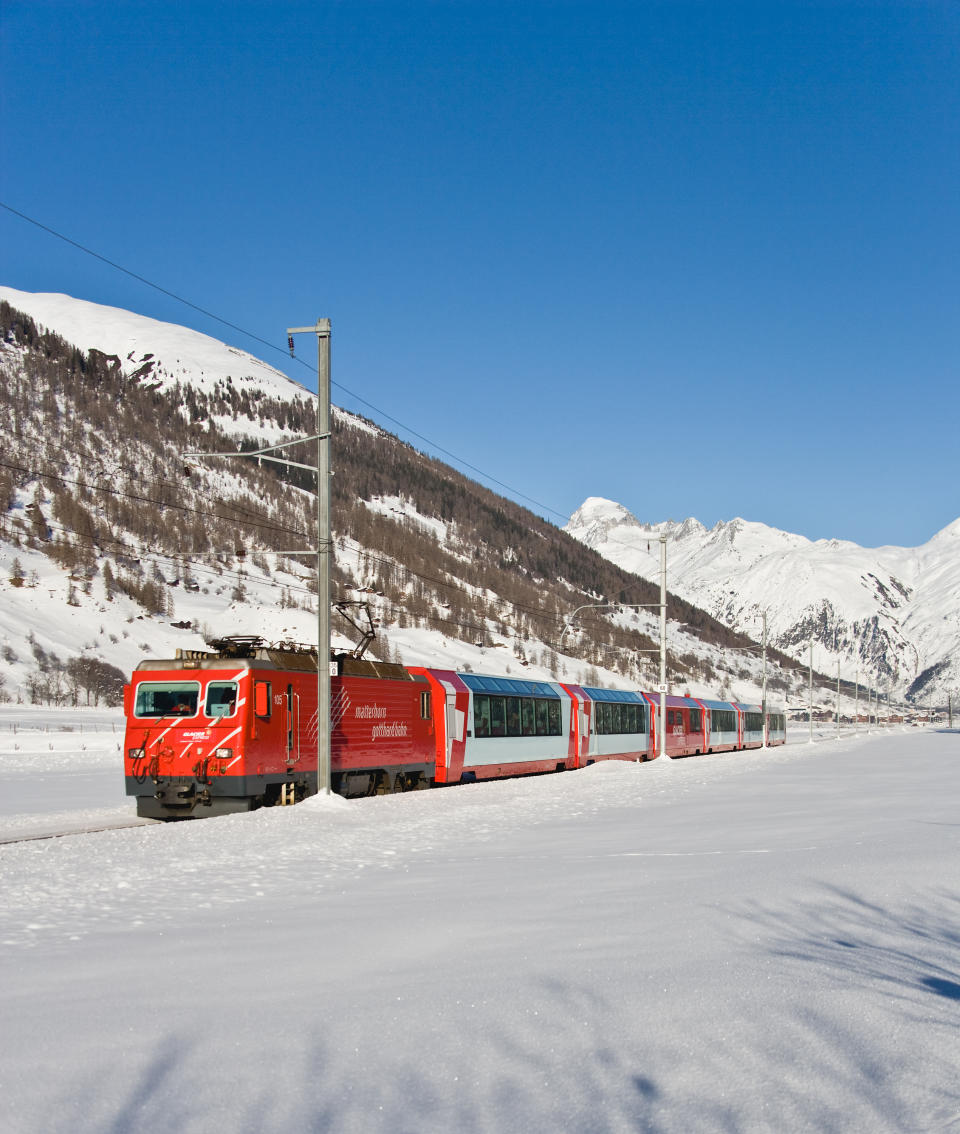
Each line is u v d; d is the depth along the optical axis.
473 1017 6.20
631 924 8.81
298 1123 4.72
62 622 132.25
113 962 7.87
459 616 188.25
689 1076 5.20
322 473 25.58
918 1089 4.96
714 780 32.38
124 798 31.30
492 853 14.52
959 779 31.03
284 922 9.39
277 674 24.52
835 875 10.98
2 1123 4.75
